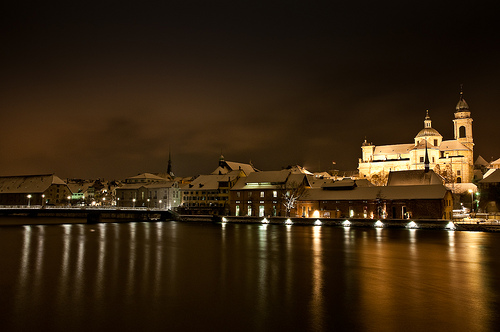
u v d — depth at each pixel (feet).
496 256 167.43
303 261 155.53
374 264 149.18
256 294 105.09
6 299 99.86
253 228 323.78
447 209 350.43
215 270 136.98
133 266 144.15
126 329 80.33
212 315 88.33
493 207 423.64
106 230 307.17
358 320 84.94
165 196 583.17
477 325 81.92
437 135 649.61
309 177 531.50
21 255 170.09
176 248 194.80
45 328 80.69
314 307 93.91
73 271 134.51
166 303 96.99
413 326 81.41
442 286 113.91
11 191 648.38
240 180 486.79
